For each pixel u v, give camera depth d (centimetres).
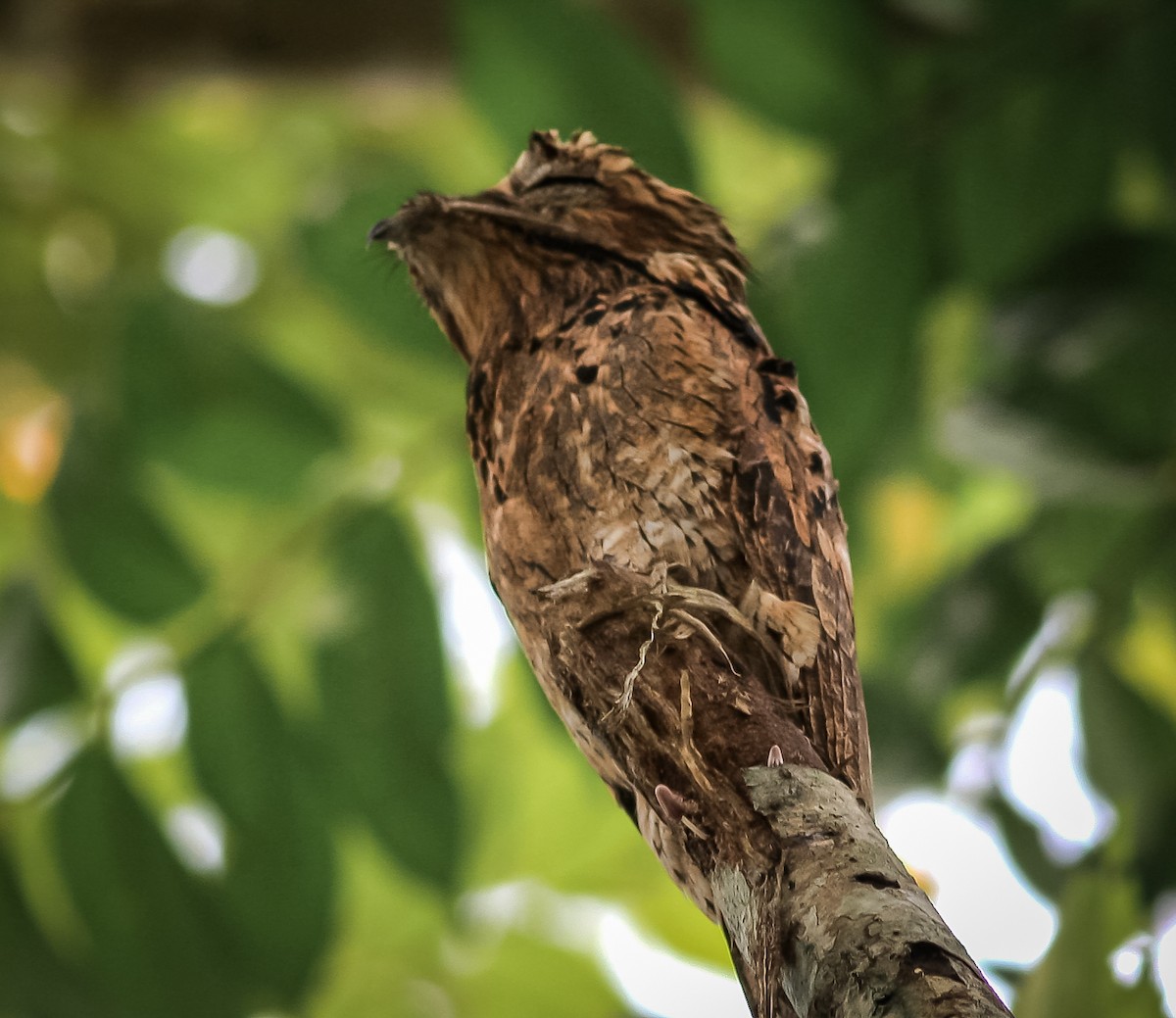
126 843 927
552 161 772
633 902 1154
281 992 947
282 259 1300
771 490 595
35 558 975
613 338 630
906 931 388
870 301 928
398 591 966
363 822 955
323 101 1434
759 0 927
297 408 985
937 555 1216
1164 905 995
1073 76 956
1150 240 955
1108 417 932
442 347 978
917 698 1091
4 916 920
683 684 492
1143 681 1105
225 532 1014
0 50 1320
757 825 451
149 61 1328
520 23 888
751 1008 433
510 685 1111
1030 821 1057
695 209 772
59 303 1395
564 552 600
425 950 1143
